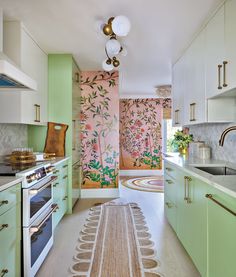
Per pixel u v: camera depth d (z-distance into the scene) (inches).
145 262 90.7
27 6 89.5
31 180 76.1
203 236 73.0
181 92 139.4
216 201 61.6
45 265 88.5
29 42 113.0
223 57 83.1
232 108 100.0
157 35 114.3
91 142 185.9
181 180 99.5
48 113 143.6
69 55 143.3
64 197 135.1
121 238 111.6
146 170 299.6
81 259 92.7
